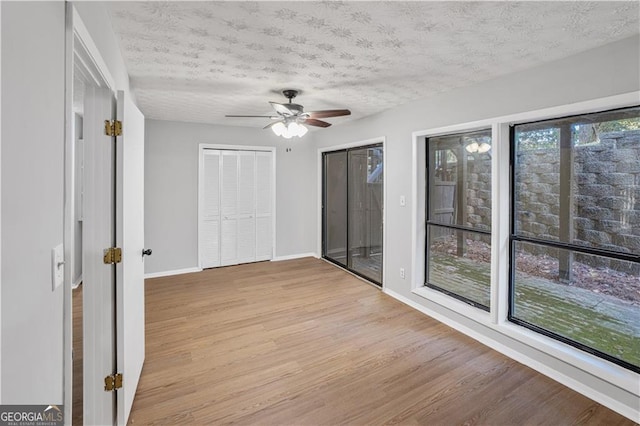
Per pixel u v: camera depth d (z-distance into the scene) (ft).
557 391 7.18
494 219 8.94
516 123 8.63
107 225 5.58
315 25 6.02
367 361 8.33
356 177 15.75
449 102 10.20
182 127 15.69
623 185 6.84
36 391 2.63
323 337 9.59
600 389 6.82
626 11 5.38
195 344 9.12
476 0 5.12
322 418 6.33
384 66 8.06
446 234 11.14
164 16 5.67
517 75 8.26
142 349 7.79
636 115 6.62
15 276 2.27
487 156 9.67
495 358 8.52
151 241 15.26
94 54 4.44
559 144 7.93
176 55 7.40
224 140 16.71
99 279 5.55
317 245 19.07
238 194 17.31
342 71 8.44
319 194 18.74
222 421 6.23
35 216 2.61
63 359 3.30
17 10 2.27
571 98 7.18
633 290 6.77
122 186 5.72
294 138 18.69
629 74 6.28
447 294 11.07
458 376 7.72
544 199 8.29
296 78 9.03
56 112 3.07
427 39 6.56
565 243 7.87
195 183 16.14
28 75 2.46
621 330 6.95
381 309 11.70
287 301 12.41
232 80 9.19
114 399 5.80
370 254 14.90
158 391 7.06
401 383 7.44
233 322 10.56
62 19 3.24
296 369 7.96
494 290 9.00
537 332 8.39
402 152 12.21
